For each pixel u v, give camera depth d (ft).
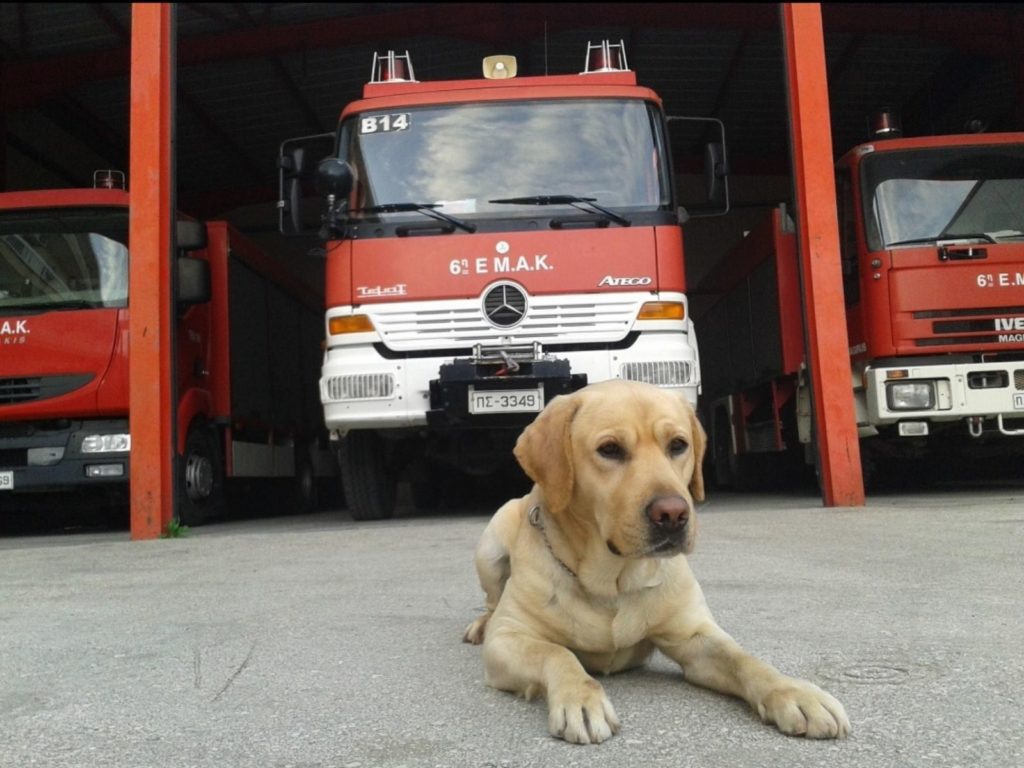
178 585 15.02
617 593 7.72
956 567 13.96
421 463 29.27
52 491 29.17
